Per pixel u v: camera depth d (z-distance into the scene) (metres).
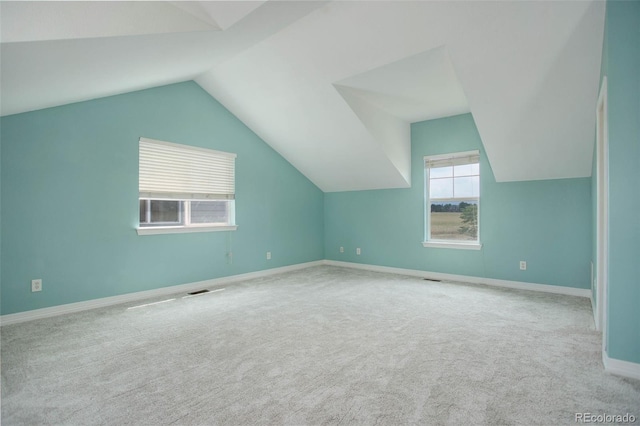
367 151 4.69
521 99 3.18
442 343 2.50
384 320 3.04
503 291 4.10
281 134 4.99
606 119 2.10
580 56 2.63
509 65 2.88
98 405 1.73
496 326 2.85
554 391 1.82
